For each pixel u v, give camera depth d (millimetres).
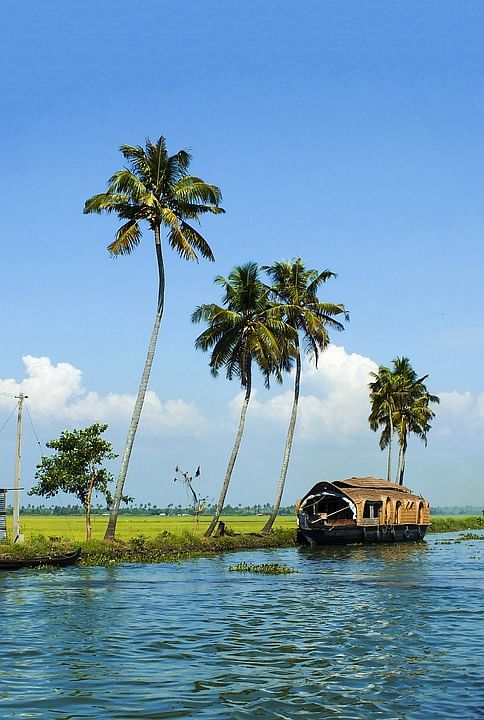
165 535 58656
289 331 62812
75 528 88312
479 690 16766
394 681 17500
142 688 16828
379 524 68812
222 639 22453
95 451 55500
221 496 63781
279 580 38594
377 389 98375
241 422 64062
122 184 50344
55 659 19656
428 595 32719
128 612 27594
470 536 84312
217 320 61250
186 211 52844
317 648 21156
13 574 40438
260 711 15172
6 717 14688
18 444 47281
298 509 67562
